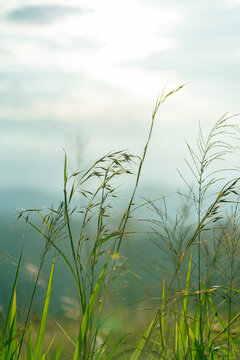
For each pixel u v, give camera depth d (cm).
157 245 227
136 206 212
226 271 237
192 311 272
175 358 237
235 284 236
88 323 219
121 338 228
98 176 211
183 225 229
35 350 231
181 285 244
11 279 225
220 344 259
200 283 245
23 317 238
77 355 218
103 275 216
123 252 232
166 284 240
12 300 223
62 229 211
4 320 233
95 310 219
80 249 213
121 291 234
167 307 228
